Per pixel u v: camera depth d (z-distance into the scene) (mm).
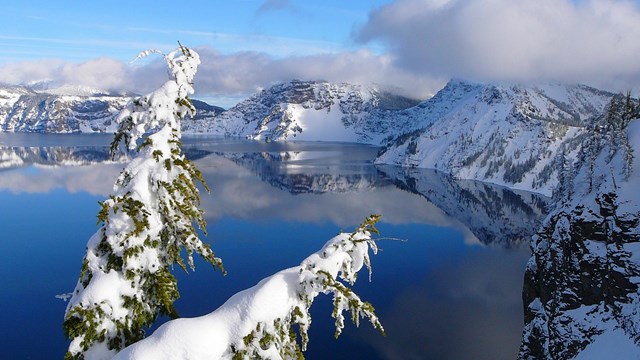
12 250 108562
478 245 133000
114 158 11398
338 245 9320
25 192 185750
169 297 10820
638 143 78938
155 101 10711
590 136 91000
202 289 90500
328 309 82312
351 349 69688
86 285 10961
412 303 87938
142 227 10336
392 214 174625
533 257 79000
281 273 9281
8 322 73625
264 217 160750
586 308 59594
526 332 70625
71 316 10227
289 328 9352
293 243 127250
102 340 10141
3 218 140625
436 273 106312
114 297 10383
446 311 84438
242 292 9156
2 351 65375
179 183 10977
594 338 55562
